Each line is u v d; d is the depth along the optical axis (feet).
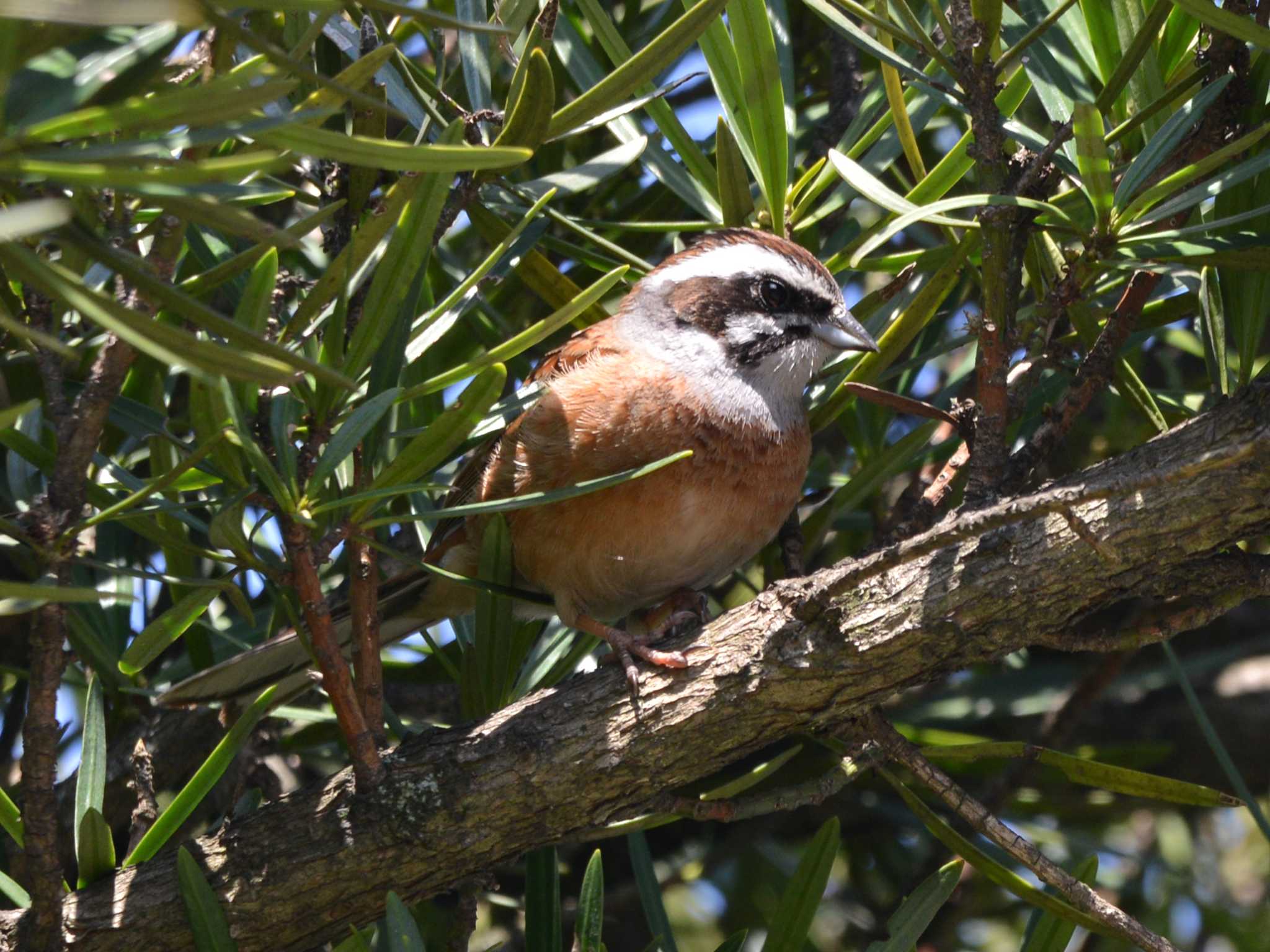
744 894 33.09
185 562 22.94
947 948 30.68
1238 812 35.09
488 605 22.38
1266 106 19.67
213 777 18.89
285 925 19.31
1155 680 33.53
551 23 18.49
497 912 31.24
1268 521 16.63
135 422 17.31
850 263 23.32
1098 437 32.60
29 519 15.02
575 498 23.40
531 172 28.12
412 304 18.94
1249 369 19.30
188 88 10.49
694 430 23.61
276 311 19.34
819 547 29.43
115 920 18.84
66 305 15.33
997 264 18.40
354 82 12.83
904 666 18.51
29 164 9.89
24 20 9.43
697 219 29.30
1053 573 17.58
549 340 29.89
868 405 28.55
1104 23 19.86
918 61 24.02
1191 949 33.27
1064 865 31.73
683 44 17.01
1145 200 17.67
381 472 17.07
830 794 19.67
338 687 18.12
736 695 19.30
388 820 19.27
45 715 16.26
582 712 19.92
